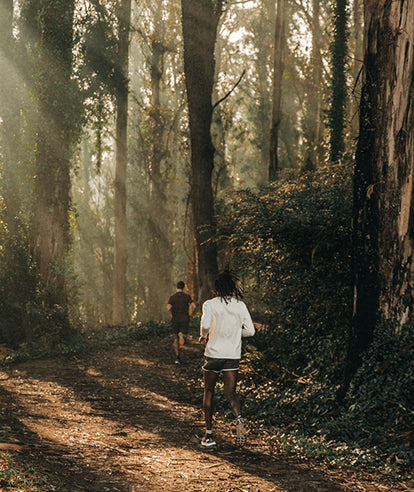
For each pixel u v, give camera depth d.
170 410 8.14
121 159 26.81
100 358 13.07
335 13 21.72
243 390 8.56
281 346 9.03
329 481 4.89
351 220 7.71
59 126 15.41
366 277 6.89
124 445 5.93
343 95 21.55
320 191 8.79
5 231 16.31
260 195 9.73
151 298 32.84
